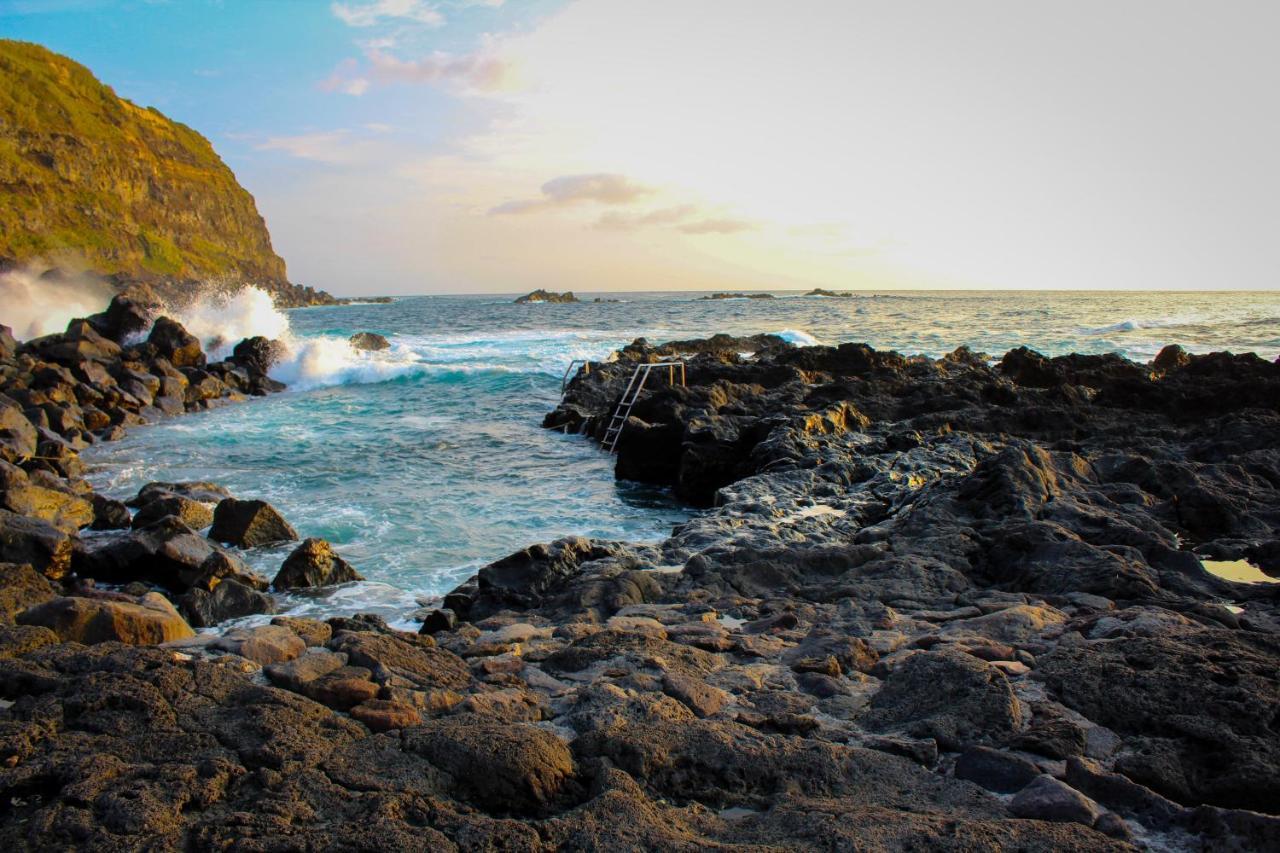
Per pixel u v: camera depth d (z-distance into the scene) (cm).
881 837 368
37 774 415
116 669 538
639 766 446
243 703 505
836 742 497
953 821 384
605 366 2953
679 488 1675
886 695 556
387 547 1321
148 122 16688
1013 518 1017
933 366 2694
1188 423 1927
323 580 1139
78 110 13925
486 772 427
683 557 1024
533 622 826
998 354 3856
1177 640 614
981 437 1700
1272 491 1250
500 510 1570
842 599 834
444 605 970
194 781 410
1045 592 842
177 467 1941
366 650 616
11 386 2553
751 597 888
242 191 19225
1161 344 3984
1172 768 452
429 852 356
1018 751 474
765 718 520
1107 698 529
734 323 6788
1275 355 3497
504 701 534
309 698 532
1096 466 1323
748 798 432
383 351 4081
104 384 2694
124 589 1059
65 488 1530
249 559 1255
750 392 2372
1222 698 509
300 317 9900
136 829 369
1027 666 612
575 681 604
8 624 638
